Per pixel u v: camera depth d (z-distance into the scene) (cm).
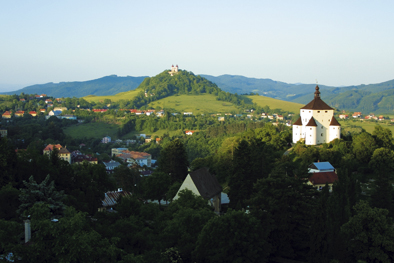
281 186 7369
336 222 6931
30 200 6181
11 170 8394
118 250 5034
